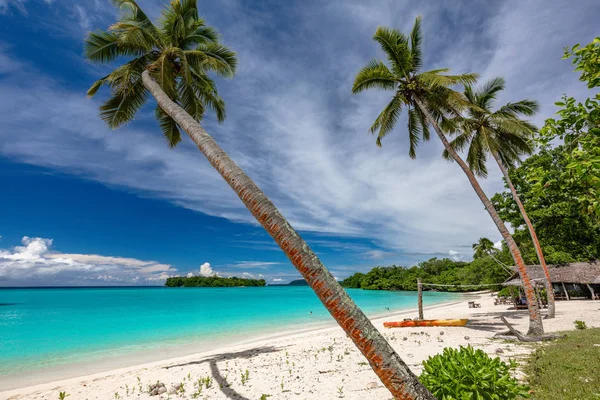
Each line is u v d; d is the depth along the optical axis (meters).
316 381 7.93
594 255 28.33
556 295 31.78
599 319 15.34
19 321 27.78
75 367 12.45
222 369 9.98
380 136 18.39
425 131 18.97
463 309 28.19
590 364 6.64
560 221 26.25
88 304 51.84
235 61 12.45
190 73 10.79
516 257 12.23
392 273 104.88
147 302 56.56
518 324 15.83
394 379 3.02
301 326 23.84
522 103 18.64
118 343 17.52
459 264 95.69
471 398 3.94
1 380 10.76
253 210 3.87
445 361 4.49
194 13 11.69
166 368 10.90
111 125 11.66
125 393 8.04
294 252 3.46
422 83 15.64
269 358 11.30
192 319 29.02
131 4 10.65
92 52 10.65
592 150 2.98
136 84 11.39
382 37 15.91
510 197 28.61
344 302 3.23
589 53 3.26
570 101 3.45
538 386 5.68
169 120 13.20
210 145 5.13
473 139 19.77
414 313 27.86
